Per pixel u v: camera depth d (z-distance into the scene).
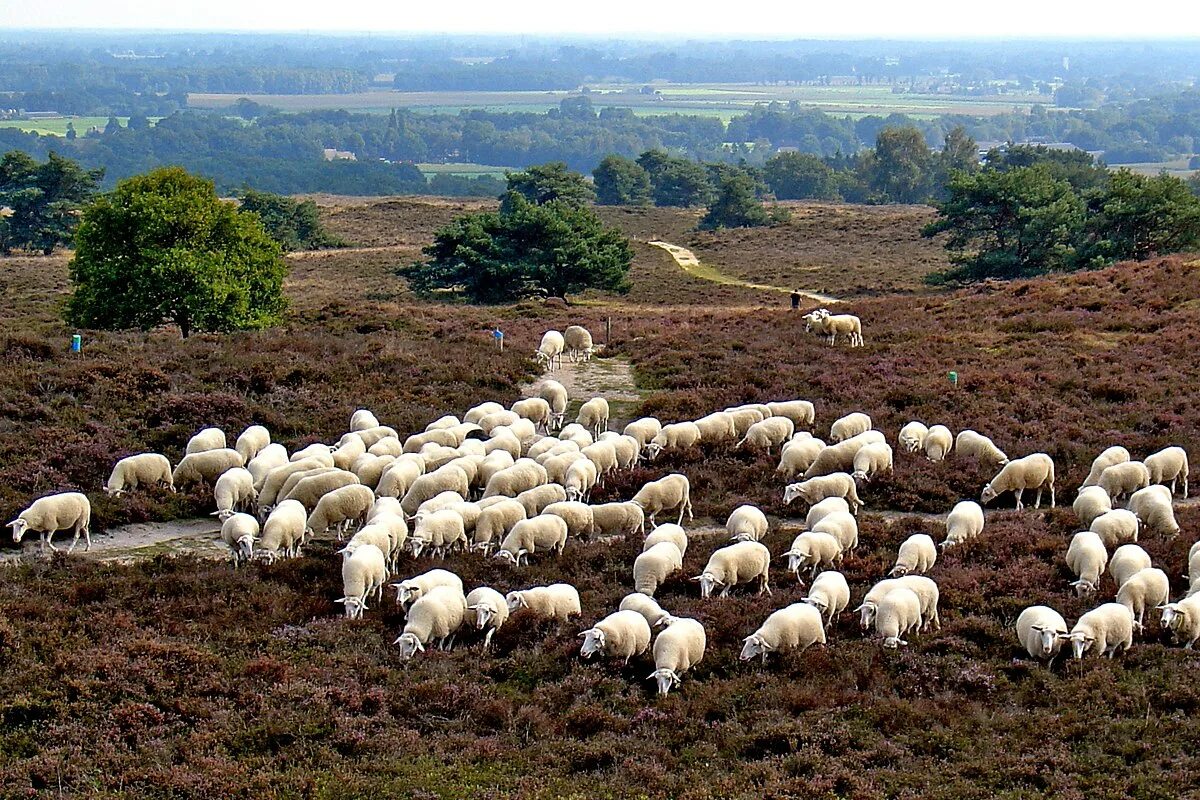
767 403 30.30
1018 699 15.61
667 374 36.00
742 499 24.09
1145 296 44.41
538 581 19.42
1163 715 14.92
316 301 70.00
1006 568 19.98
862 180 193.25
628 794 13.48
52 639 16.81
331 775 13.78
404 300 71.62
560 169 133.75
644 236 120.25
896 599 17.34
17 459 24.83
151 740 14.47
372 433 26.48
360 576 18.44
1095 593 18.67
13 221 108.31
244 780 13.58
